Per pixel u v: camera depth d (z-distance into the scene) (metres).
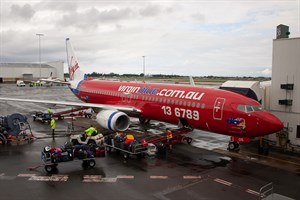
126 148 22.84
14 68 151.12
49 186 17.52
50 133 32.12
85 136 24.78
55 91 93.69
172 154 24.47
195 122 25.78
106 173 19.77
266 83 32.00
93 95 40.59
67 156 20.22
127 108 31.12
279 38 27.59
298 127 25.53
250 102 22.61
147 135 29.17
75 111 43.25
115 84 37.84
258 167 21.23
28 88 108.38
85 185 17.67
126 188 17.27
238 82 29.97
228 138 30.83
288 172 20.19
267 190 17.05
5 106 56.28
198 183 18.11
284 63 26.44
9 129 27.88
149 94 30.73
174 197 16.05
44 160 20.00
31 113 46.94
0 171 20.00
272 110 27.73
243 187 17.52
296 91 25.53
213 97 24.58
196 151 25.48
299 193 16.66
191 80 43.91
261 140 25.00
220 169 20.73
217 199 15.82
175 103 27.25
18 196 16.11
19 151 24.95
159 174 19.64
